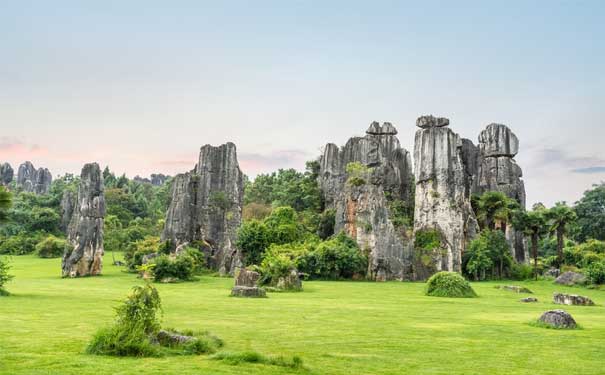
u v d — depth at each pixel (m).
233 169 102.38
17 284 58.09
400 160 113.69
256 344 21.50
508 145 115.69
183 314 31.38
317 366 17.75
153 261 68.25
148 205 174.12
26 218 140.88
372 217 81.88
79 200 79.81
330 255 78.00
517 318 32.00
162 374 15.45
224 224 99.75
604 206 133.62
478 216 97.50
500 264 86.56
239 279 51.53
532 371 17.70
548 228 89.31
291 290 54.66
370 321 29.64
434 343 22.59
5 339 21.00
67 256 76.88
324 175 118.88
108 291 48.72
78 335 22.14
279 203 133.50
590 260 92.19
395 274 78.75
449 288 50.34
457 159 91.12
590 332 26.14
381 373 16.97
